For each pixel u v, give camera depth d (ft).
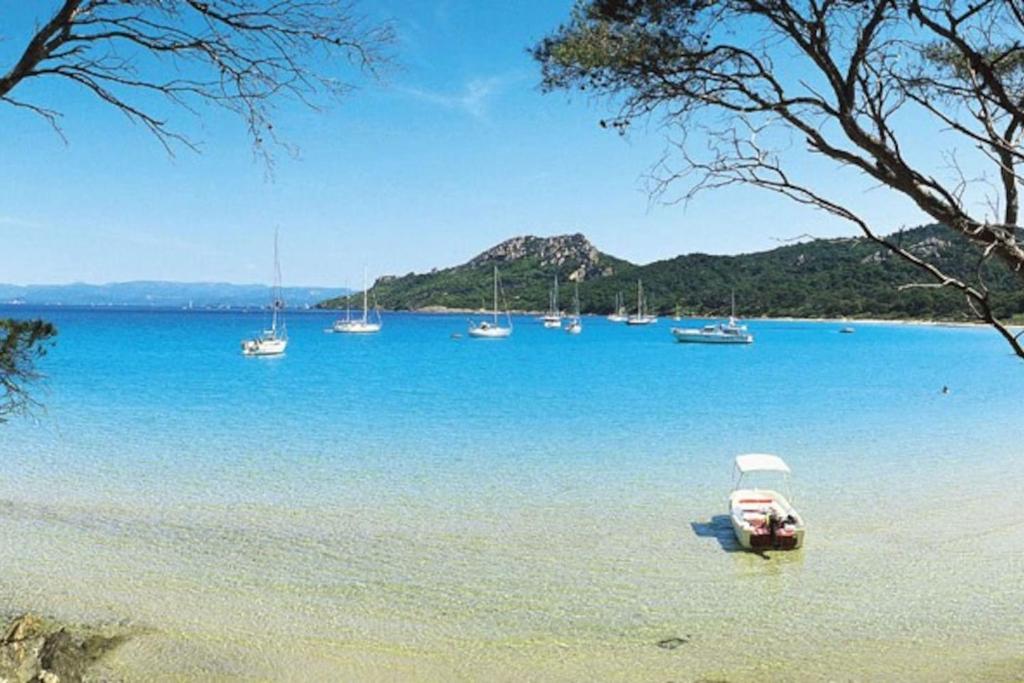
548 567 48.62
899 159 17.44
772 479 73.82
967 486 70.74
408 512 61.00
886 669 35.45
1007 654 36.78
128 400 132.16
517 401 136.05
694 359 253.85
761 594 44.42
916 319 476.54
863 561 50.08
